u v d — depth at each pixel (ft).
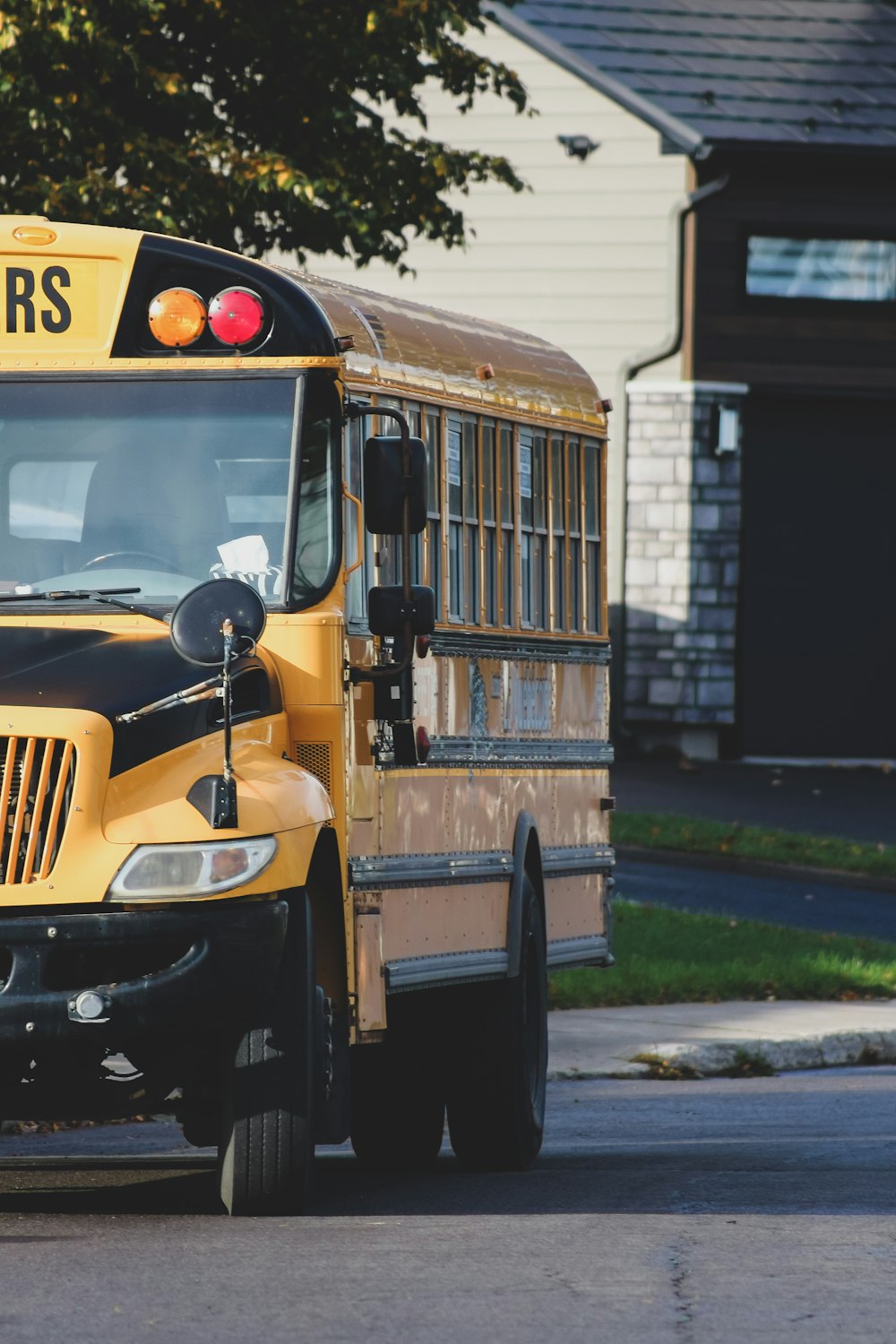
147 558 68.85
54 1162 85.81
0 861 61.26
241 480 69.67
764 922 166.50
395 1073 86.48
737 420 253.85
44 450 69.62
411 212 148.66
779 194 254.06
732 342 253.44
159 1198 73.05
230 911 61.72
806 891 188.24
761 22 265.54
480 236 257.55
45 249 70.44
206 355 70.38
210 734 64.13
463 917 82.58
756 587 257.55
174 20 142.00
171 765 62.95
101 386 70.03
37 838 61.46
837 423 259.19
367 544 75.36
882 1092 112.57
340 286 80.28
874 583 260.42
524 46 256.32
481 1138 85.40
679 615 253.44
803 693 259.19
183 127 140.56
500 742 88.07
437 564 82.94
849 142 250.57
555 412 95.50
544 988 91.30
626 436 254.68
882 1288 57.57
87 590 68.13
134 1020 61.11
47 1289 55.77
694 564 253.03
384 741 75.10
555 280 256.32
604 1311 54.13
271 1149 64.54
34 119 127.13
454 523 84.79
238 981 61.67
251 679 66.90
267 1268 58.54
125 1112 65.46
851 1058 126.93
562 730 95.81
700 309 252.62
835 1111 104.68
